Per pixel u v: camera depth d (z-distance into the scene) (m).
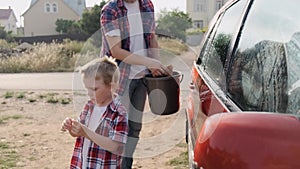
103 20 3.47
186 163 5.03
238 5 3.12
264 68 2.12
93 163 2.78
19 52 20.28
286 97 1.81
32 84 12.70
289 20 2.11
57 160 5.41
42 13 50.50
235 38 2.80
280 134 1.38
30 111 8.68
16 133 6.81
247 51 2.46
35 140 6.38
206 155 1.50
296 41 1.91
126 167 3.48
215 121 1.54
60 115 8.23
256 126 1.43
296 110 1.70
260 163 1.36
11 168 5.09
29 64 16.86
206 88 2.85
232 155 1.41
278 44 2.08
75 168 2.87
